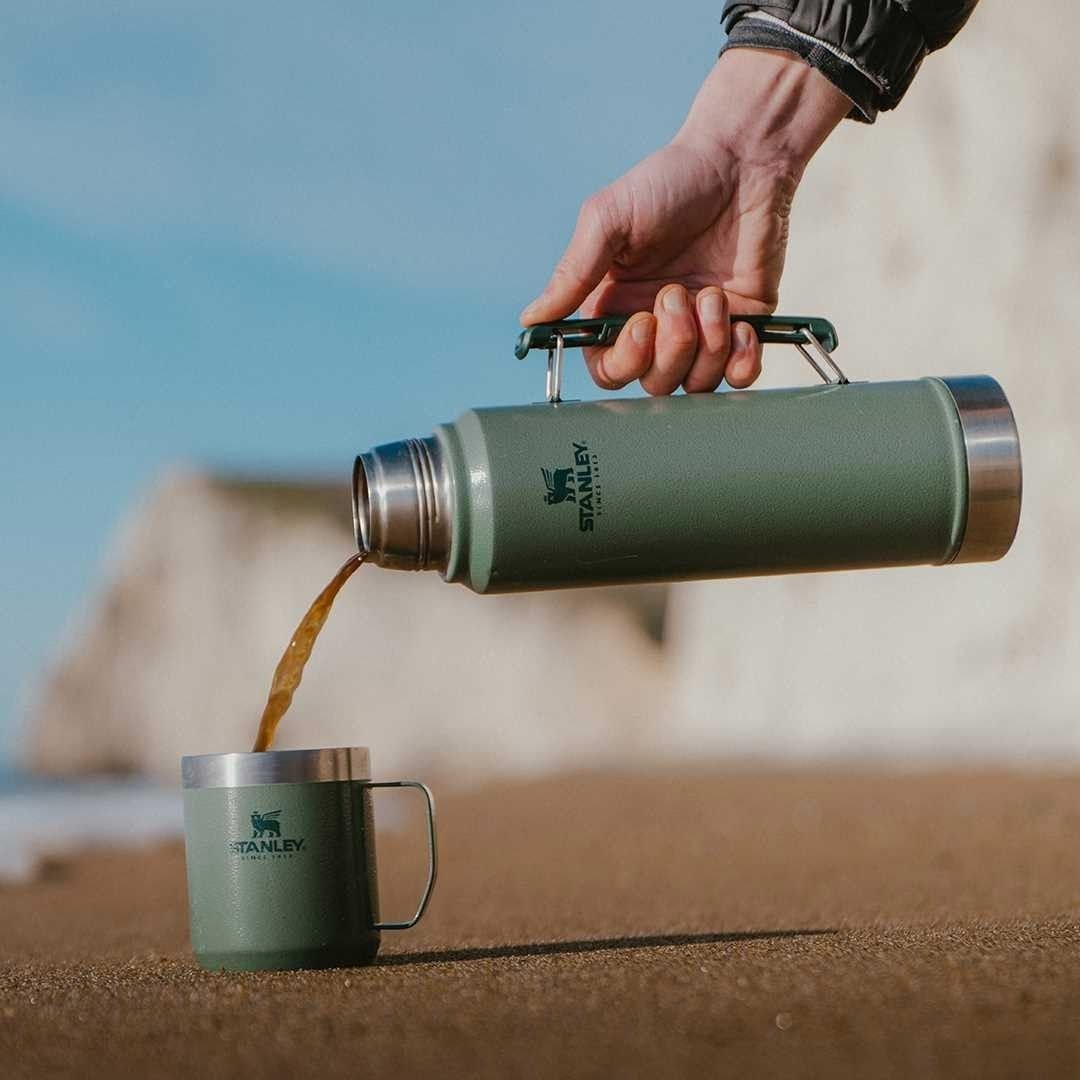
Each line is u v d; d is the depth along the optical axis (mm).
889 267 14508
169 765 50938
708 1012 1812
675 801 9070
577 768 15484
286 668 2533
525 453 2396
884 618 14414
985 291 13438
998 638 12953
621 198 2859
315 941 2436
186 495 54750
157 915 4844
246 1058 1670
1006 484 2512
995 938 2490
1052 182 13070
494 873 6086
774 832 7082
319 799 2469
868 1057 1519
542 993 2037
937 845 5883
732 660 17000
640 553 2434
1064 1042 1537
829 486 2463
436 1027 1806
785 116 2922
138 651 53250
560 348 2637
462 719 41125
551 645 40094
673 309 2639
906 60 2920
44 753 53375
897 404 2525
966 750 12391
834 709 14812
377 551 2428
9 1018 2041
